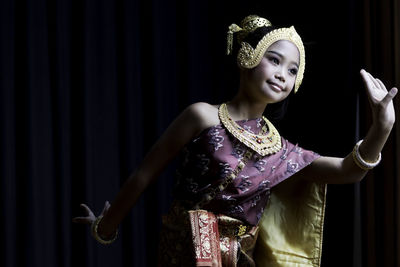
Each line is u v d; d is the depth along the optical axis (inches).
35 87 187.9
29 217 185.6
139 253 206.4
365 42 180.9
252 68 119.1
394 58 174.1
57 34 192.2
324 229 194.5
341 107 189.3
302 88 200.2
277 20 211.5
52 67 192.5
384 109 112.6
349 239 187.0
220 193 116.3
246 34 122.5
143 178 121.9
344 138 188.2
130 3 206.4
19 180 187.2
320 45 197.3
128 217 205.3
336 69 191.2
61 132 191.2
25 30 187.2
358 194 188.1
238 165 116.4
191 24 215.8
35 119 187.6
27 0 186.9
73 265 195.8
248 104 120.8
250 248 124.0
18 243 186.4
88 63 196.1
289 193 127.6
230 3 221.5
